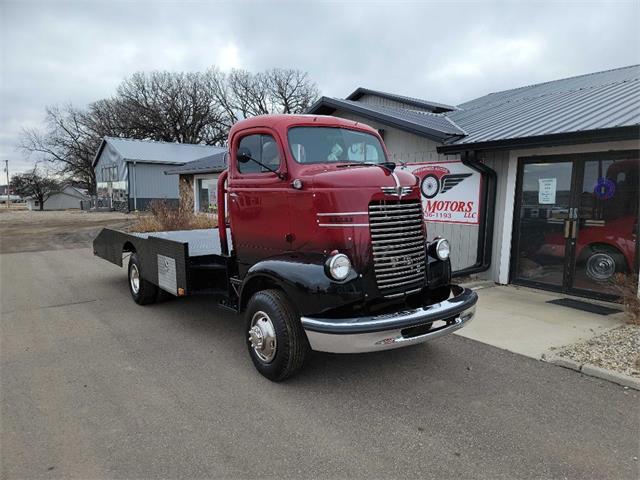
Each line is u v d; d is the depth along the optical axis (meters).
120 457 2.97
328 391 3.94
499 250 7.93
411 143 9.45
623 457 2.94
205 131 53.50
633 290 5.82
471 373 4.29
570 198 6.95
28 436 3.22
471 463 2.89
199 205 23.75
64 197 57.12
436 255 4.62
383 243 4.04
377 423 3.39
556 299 6.88
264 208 4.63
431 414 3.52
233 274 5.27
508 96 12.62
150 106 50.16
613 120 6.15
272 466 2.88
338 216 3.93
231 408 3.63
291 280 3.86
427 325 3.92
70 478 2.75
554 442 3.12
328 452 3.02
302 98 55.19
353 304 3.89
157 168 32.94
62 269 10.43
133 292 7.16
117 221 24.97
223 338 5.40
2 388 4.00
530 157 7.37
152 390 3.96
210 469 2.84
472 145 7.40
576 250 6.95
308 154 4.51
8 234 18.67
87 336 5.47
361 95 16.70
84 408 3.63
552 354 4.63
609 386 4.00
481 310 6.31
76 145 51.22
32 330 5.70
